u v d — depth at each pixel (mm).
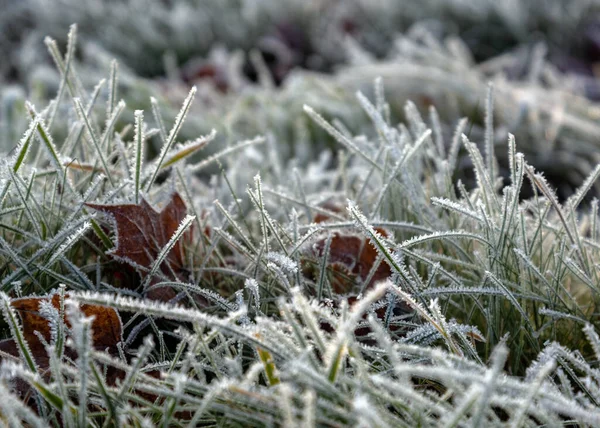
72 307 526
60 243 615
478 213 612
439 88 1065
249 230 657
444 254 654
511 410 540
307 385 528
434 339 583
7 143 923
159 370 583
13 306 581
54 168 637
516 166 652
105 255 631
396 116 1072
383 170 667
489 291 592
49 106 670
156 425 562
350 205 589
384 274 638
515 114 975
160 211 631
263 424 540
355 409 505
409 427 533
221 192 764
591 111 980
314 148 1039
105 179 657
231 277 646
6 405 514
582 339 618
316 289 630
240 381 543
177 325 618
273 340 549
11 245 620
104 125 925
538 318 618
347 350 554
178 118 614
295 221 628
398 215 679
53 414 553
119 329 589
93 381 554
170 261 633
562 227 632
